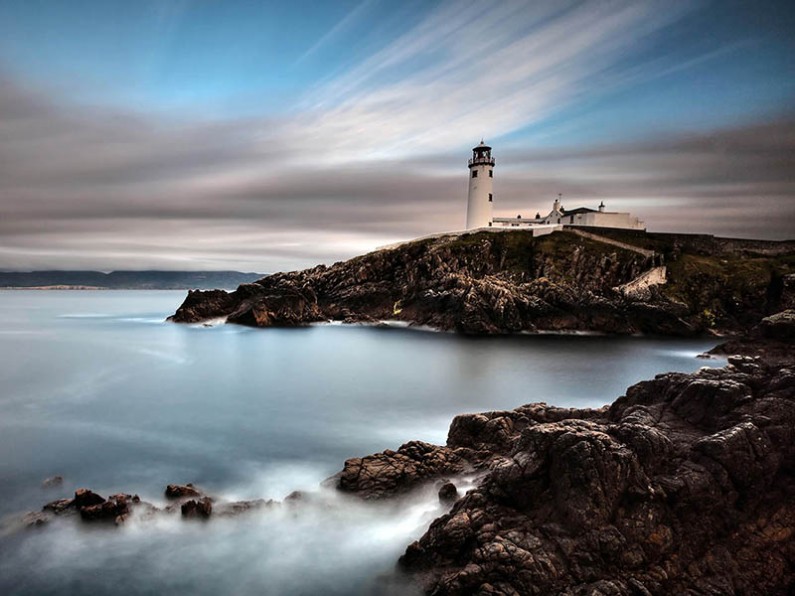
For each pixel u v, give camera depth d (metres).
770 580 14.67
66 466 26.92
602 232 111.88
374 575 16.55
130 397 43.28
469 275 102.38
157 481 24.94
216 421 35.91
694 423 19.34
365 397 44.09
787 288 86.50
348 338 82.81
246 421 36.03
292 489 24.08
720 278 95.06
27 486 24.19
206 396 43.88
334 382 50.31
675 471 16.38
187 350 70.75
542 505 15.77
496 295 90.19
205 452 29.39
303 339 81.88
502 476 16.53
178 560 17.69
